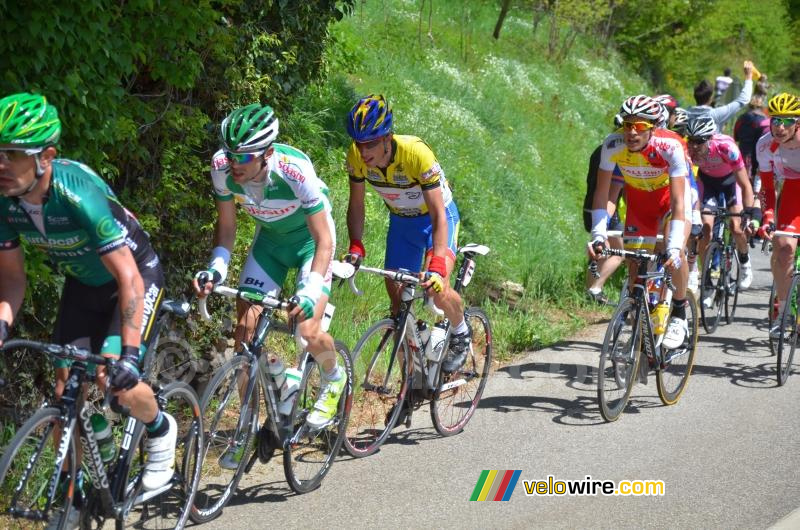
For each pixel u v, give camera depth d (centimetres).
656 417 734
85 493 446
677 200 717
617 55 2752
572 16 2323
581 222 1491
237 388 526
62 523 422
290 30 818
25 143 374
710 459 635
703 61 3231
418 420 714
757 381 845
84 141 537
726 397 792
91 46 521
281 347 768
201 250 711
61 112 515
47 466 450
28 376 564
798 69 4091
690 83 3123
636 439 678
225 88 712
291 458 552
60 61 518
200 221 694
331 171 1039
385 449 646
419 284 592
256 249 559
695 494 574
